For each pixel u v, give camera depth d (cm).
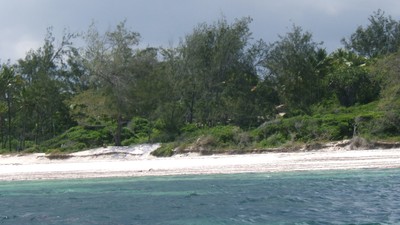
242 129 4491
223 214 2042
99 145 4638
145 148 4212
